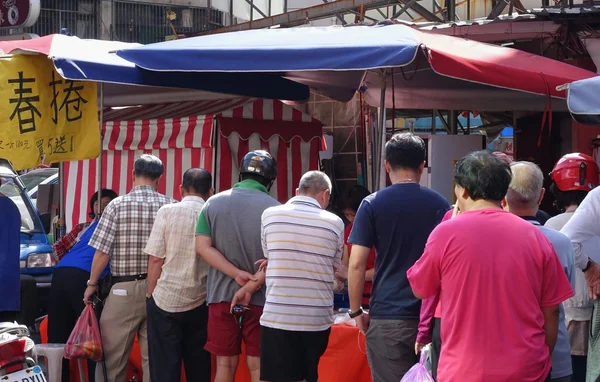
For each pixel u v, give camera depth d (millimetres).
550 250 3535
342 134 9656
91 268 6203
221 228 5492
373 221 4633
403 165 4707
